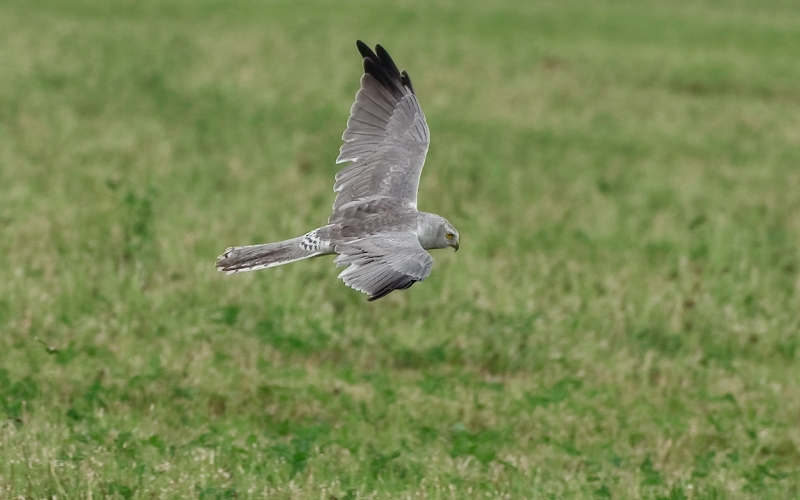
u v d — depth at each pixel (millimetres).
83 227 16688
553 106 31938
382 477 10430
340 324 14297
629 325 15297
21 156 21297
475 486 10211
